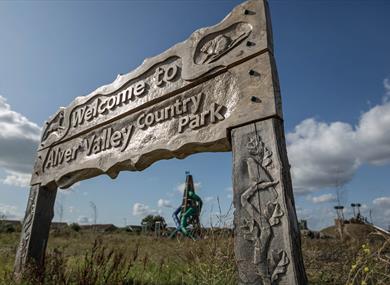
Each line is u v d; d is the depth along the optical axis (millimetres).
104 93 5145
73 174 5371
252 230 2678
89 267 3949
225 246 4328
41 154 6168
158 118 4082
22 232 5758
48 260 4848
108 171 4625
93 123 5172
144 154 4070
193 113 3623
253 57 3201
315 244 7277
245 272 2623
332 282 4418
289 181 2686
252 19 3336
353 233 7832
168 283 4387
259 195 2723
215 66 3508
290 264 2385
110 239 13414
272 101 2885
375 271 2662
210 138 3320
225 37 3541
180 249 5703
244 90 3156
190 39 3973
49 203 5941
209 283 3889
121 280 3832
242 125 3066
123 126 4625
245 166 2908
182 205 19766
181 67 3986
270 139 2799
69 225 22969
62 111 6035
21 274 4766
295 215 2580
